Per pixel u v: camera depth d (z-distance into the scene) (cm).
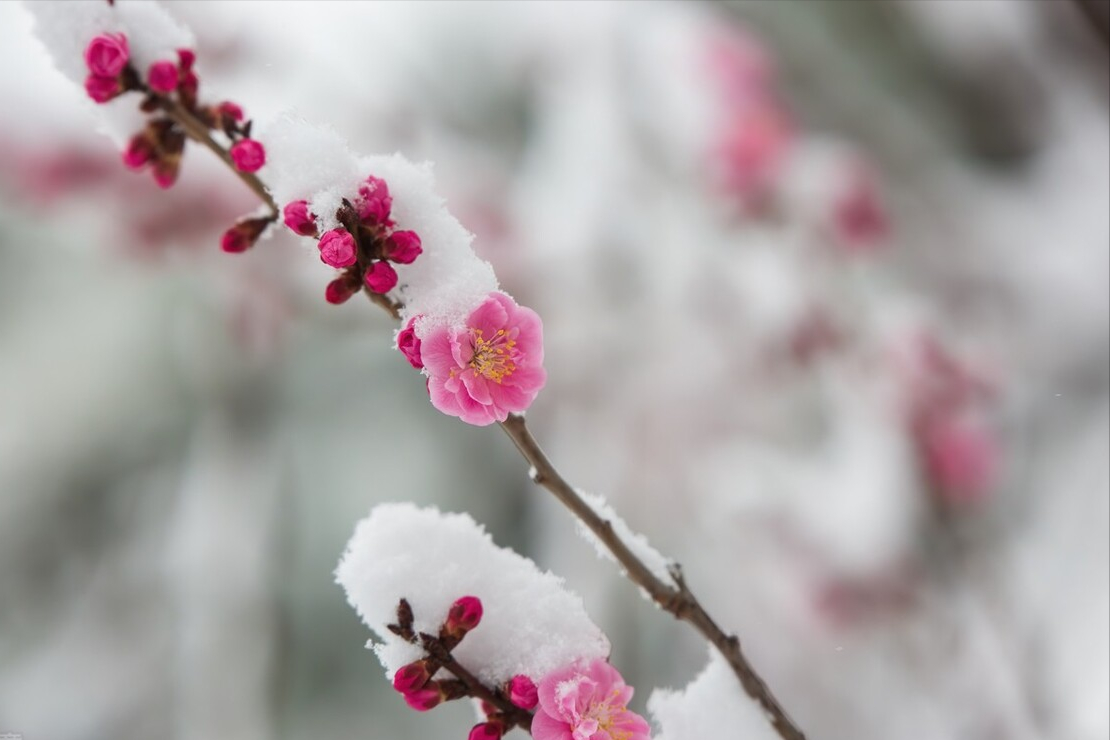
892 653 160
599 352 178
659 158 182
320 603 200
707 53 183
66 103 176
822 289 175
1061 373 179
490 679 72
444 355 71
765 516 169
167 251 178
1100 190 189
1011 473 171
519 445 72
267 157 73
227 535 191
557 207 182
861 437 167
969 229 189
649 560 74
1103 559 154
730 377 177
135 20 75
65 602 214
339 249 70
